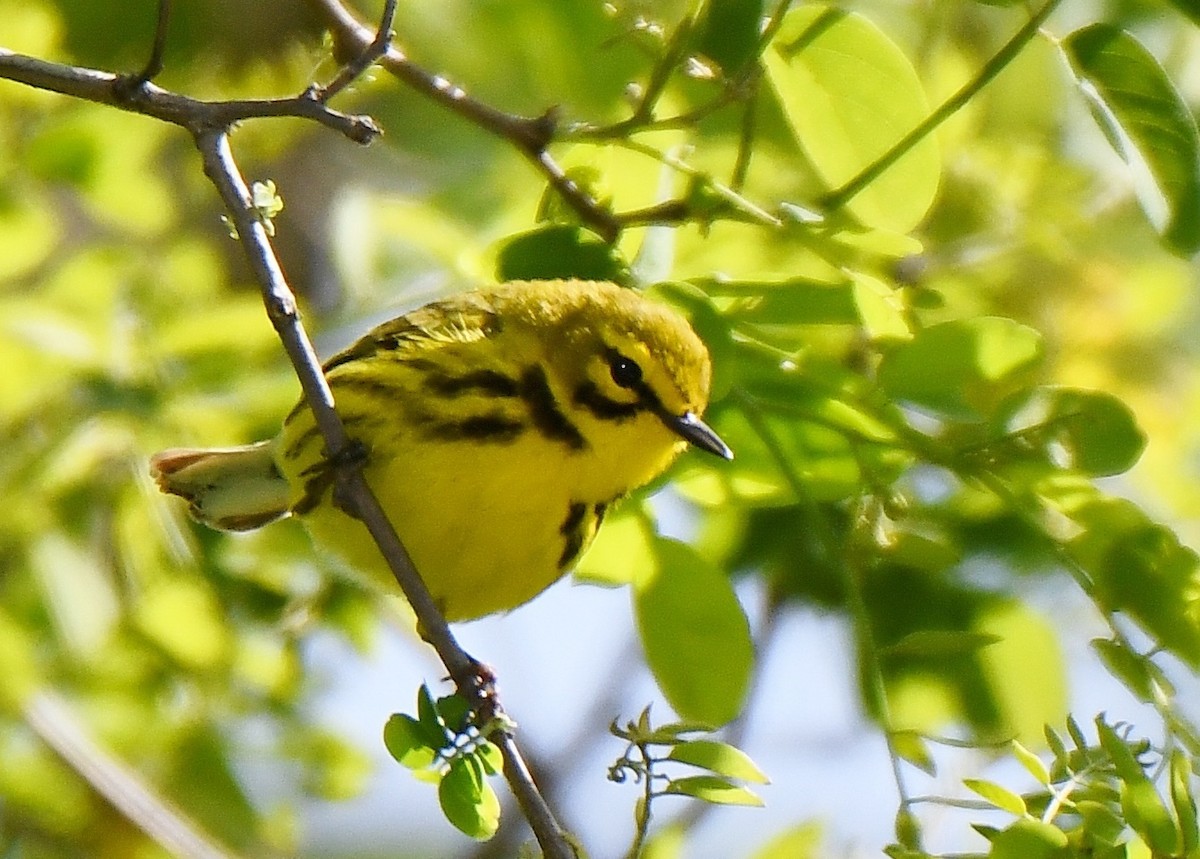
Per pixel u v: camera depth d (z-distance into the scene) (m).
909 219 10.59
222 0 15.50
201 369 12.97
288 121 14.82
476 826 8.57
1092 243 13.58
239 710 14.03
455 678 9.05
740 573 12.55
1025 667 11.31
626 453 10.62
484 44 14.49
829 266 11.25
